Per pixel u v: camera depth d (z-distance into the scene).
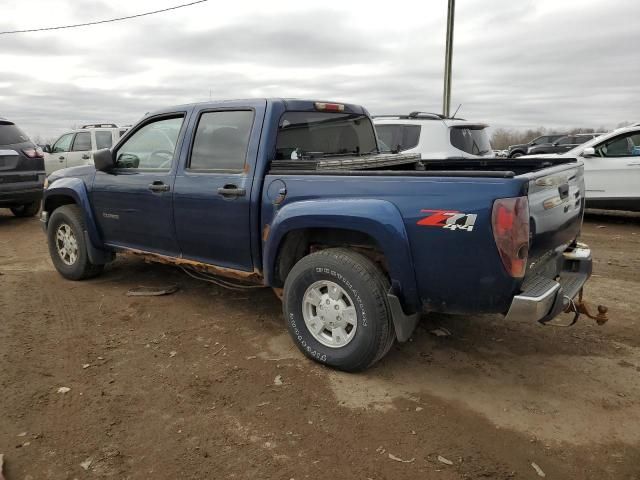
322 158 4.46
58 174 5.82
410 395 3.36
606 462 2.70
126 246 5.16
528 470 2.64
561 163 4.22
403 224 3.20
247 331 4.39
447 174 3.11
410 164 4.96
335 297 3.58
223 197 4.09
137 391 3.42
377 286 3.38
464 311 3.20
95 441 2.89
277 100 4.05
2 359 3.86
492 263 2.98
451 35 18.19
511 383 3.51
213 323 4.57
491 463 2.70
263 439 2.91
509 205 2.89
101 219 5.31
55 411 3.18
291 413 3.16
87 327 4.48
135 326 4.50
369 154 5.07
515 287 3.00
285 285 3.79
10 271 6.32
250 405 3.25
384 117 9.08
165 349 4.05
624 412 3.14
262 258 4.01
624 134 9.11
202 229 4.33
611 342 4.11
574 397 3.32
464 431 2.97
